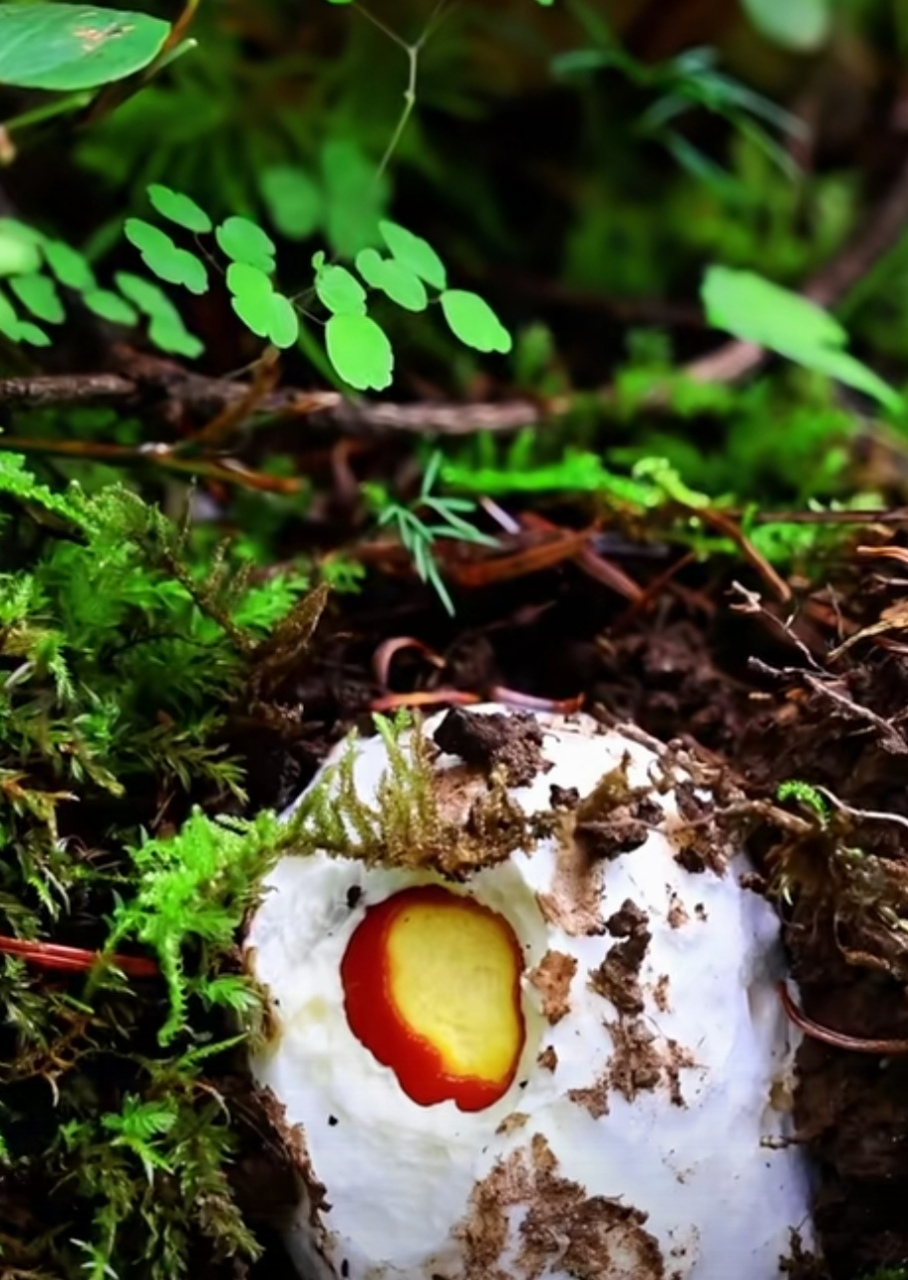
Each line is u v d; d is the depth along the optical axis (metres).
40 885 0.22
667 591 0.27
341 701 0.25
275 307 0.23
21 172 0.30
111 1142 0.22
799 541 0.27
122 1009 0.23
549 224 0.37
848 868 0.22
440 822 0.22
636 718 0.26
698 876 0.22
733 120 0.35
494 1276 0.21
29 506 0.24
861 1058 0.22
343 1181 0.21
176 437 0.27
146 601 0.24
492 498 0.29
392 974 0.22
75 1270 0.22
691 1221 0.21
